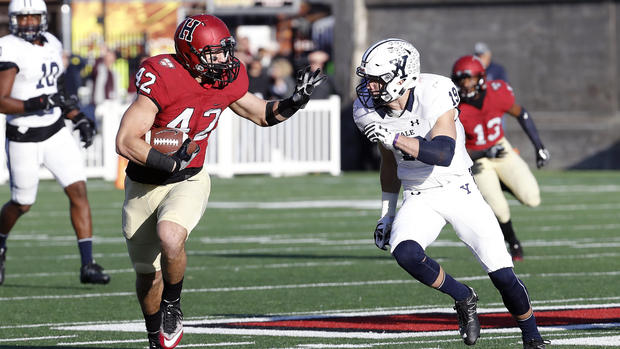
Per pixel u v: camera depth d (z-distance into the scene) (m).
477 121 33.28
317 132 73.56
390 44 20.08
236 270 33.25
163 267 18.86
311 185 66.50
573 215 49.28
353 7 82.62
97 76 73.44
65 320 25.16
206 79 19.22
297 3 87.31
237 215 50.09
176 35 18.98
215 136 72.31
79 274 33.09
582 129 81.56
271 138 73.00
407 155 20.45
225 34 18.94
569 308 25.36
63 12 90.19
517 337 21.94
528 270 32.28
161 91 18.83
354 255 36.59
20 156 30.52
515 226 45.00
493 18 82.38
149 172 19.52
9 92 29.56
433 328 23.19
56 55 30.64
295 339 22.11
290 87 70.94
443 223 20.66
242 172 72.62
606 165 81.56
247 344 21.66
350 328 23.31
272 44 93.00
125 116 18.83
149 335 20.75
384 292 28.62
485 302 26.67
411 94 20.22
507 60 82.38
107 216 50.09
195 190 19.56
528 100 82.44
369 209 52.41
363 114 20.69
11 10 29.86
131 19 96.62
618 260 34.38
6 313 26.19
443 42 82.94
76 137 69.44
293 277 31.66
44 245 40.31
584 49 81.62
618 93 81.44
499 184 34.25
